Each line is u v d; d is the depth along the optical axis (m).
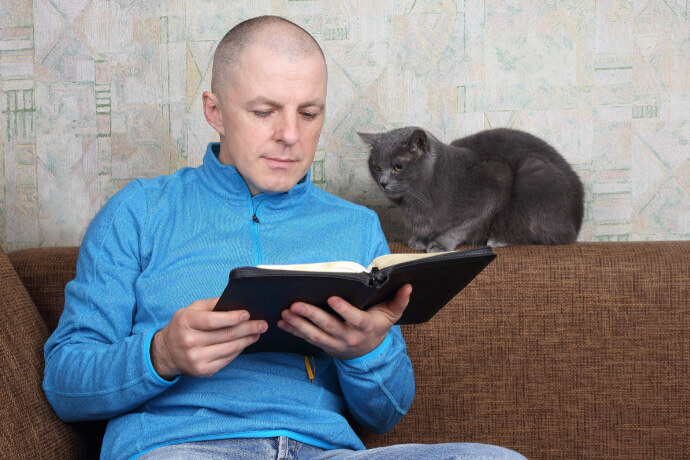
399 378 1.00
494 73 1.69
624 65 1.65
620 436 1.28
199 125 1.75
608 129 1.66
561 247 1.37
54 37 1.77
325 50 1.72
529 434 1.30
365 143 1.67
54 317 1.32
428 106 1.72
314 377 1.03
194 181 1.10
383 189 1.64
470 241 1.71
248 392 0.95
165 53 1.74
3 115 1.79
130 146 1.77
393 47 1.71
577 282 1.30
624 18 1.64
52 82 1.77
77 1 1.76
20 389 0.96
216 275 1.00
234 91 0.98
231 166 1.05
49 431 0.98
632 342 1.29
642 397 1.28
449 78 1.70
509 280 1.31
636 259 1.30
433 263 0.80
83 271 1.01
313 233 1.09
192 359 0.79
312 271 0.73
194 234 1.04
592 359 1.29
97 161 1.78
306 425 0.93
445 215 1.65
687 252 1.32
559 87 1.67
